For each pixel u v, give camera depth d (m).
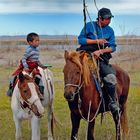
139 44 25.11
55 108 15.14
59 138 10.68
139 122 12.56
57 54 35.28
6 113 14.40
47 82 10.18
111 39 9.19
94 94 8.70
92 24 8.90
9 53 35.31
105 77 8.86
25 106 9.13
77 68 8.23
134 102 16.02
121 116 9.91
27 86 8.91
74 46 18.84
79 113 8.74
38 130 9.25
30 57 9.55
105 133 11.23
